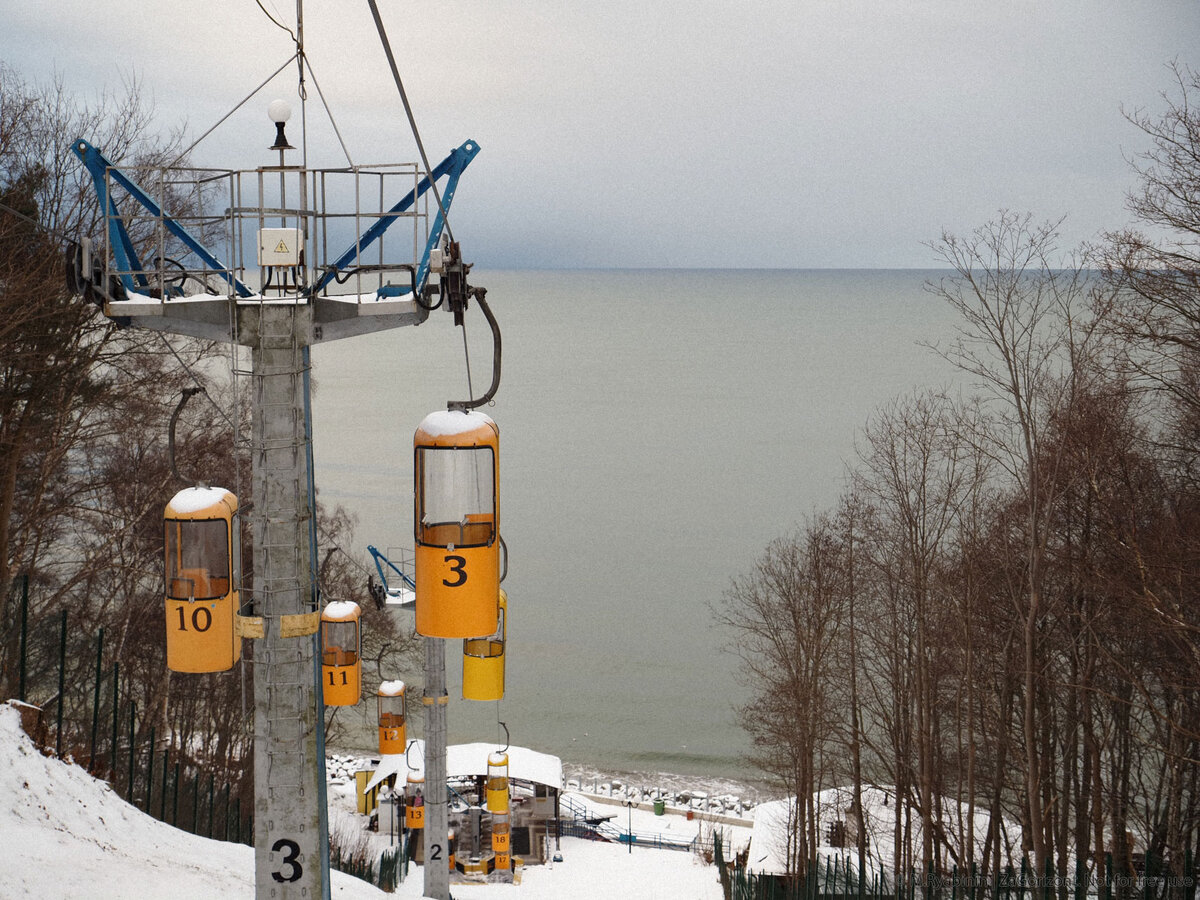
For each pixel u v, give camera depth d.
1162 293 21.45
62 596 33.06
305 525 8.90
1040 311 40.12
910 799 29.73
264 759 8.84
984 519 30.42
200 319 8.87
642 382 194.50
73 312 25.47
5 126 25.50
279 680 8.83
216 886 15.84
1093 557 24.30
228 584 9.21
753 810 48.38
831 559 33.56
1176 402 22.80
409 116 6.89
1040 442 27.00
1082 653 26.44
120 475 34.28
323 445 129.50
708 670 61.66
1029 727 23.23
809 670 33.34
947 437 32.31
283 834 8.86
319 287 9.20
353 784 48.56
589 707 57.06
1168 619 19.78
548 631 67.50
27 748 17.72
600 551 85.19
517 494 106.12
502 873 35.84
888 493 37.69
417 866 35.84
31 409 25.86
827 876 28.38
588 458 124.12
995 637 28.47
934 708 30.19
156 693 34.84
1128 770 25.31
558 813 42.03
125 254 9.67
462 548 8.84
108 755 24.25
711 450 126.81
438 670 22.02
